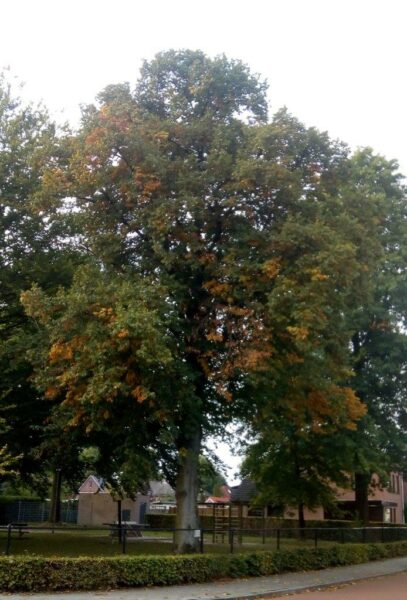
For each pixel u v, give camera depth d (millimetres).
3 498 48750
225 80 20156
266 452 29016
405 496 61844
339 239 17234
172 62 20484
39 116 23625
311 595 15523
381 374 28953
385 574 21625
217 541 28750
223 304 18031
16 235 22609
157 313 16547
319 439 26641
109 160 18562
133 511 51656
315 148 19641
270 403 19297
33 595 12969
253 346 17141
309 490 29125
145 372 16234
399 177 31547
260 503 31094
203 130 19047
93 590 14023
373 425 27125
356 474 31391
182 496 19031
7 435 22609
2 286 22359
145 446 19469
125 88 19922
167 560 15586
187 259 17969
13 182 22047
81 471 29188
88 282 17203
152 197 18312
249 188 17656
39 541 27812
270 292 17078
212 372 18078
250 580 17328
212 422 20453
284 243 17078
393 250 30156
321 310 16562
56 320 17031
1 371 21172
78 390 16625
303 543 26266
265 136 17625
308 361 19422
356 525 31656
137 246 19484
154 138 18422
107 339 15773
